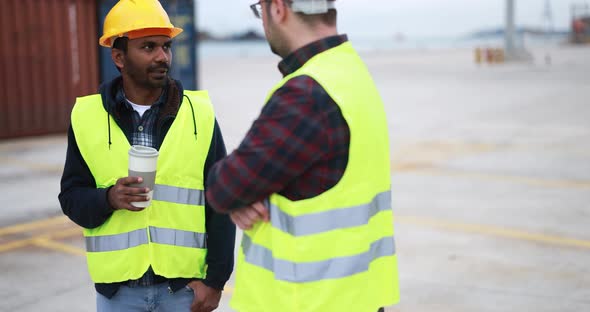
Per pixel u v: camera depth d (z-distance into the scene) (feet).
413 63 177.78
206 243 8.34
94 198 7.61
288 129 5.86
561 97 70.44
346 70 6.28
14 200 25.98
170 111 8.07
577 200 25.53
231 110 59.31
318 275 6.11
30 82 43.50
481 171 31.76
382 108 6.70
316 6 6.25
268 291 6.35
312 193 6.07
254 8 6.74
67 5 44.93
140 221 7.94
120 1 7.89
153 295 8.11
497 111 58.39
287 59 6.45
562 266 17.83
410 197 26.43
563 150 37.22
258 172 5.93
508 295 15.78
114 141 7.97
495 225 22.09
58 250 19.44
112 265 7.93
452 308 15.02
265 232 6.36
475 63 171.53
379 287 6.66
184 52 50.98
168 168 8.02
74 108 8.07
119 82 8.21
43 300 15.57
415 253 19.08
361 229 6.24
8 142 42.27
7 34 42.27
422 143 40.68
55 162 34.88
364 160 6.23
